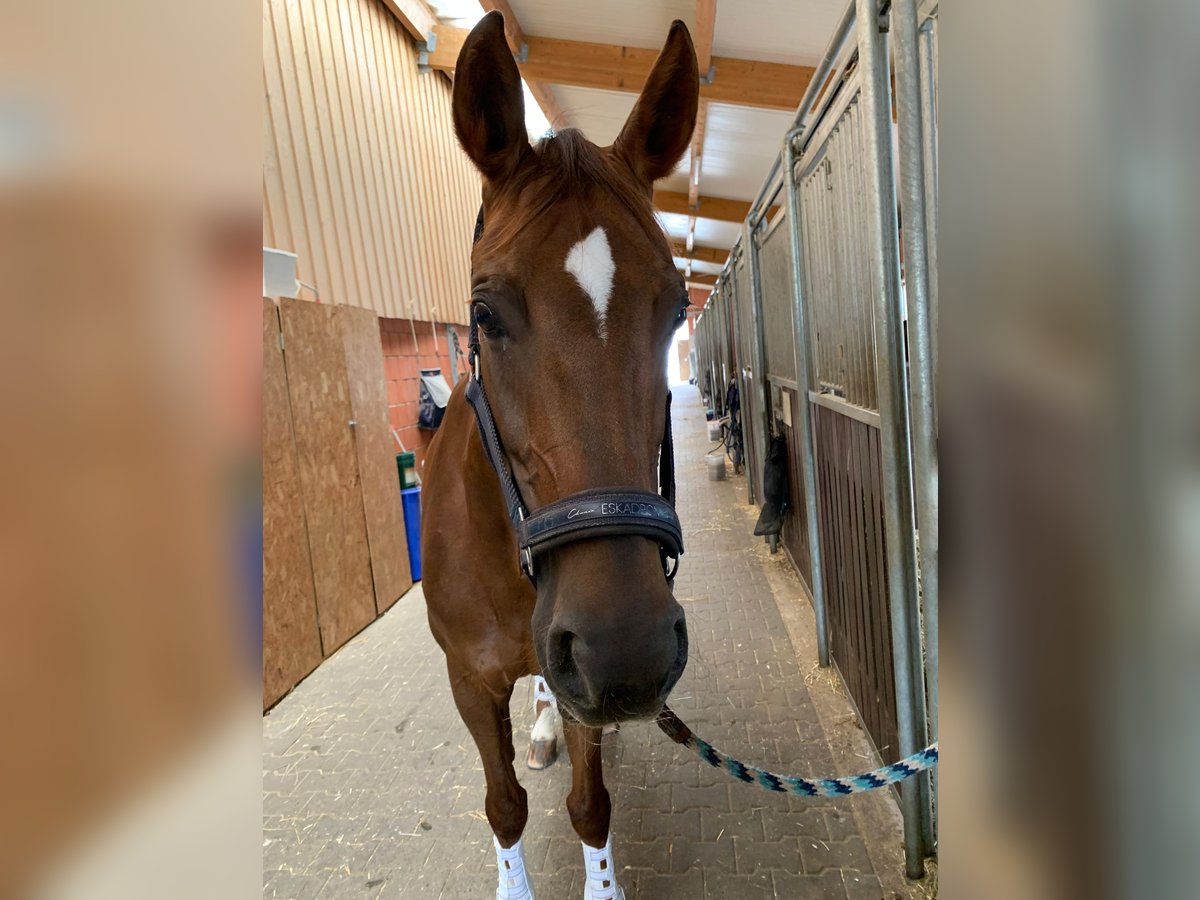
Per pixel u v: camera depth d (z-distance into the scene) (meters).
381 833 1.86
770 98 4.48
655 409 0.98
